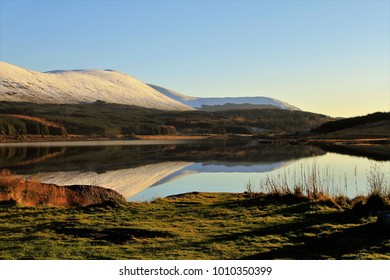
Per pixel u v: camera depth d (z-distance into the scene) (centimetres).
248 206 1906
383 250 1170
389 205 1611
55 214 1762
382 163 4997
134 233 1416
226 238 1339
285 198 2036
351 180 3281
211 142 13900
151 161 6181
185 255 1171
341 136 12325
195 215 1744
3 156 7325
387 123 14250
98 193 2400
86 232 1432
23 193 2330
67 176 4300
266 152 7775
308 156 6444
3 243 1309
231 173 4466
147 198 2859
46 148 10275
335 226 1413
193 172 4628
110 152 8519
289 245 1251
